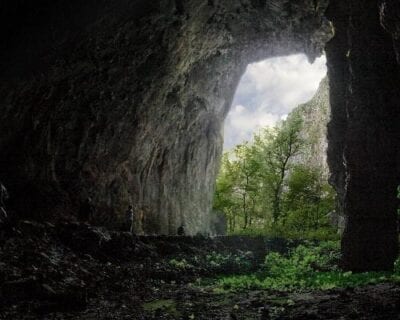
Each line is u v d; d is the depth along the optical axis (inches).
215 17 1252.5
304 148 2228.1
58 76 895.1
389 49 668.7
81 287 453.7
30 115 880.9
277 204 2054.6
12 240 538.9
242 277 668.7
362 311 311.4
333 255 866.1
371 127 681.6
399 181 662.5
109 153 1139.9
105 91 1053.8
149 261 767.7
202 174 1787.6
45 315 344.5
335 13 884.6
